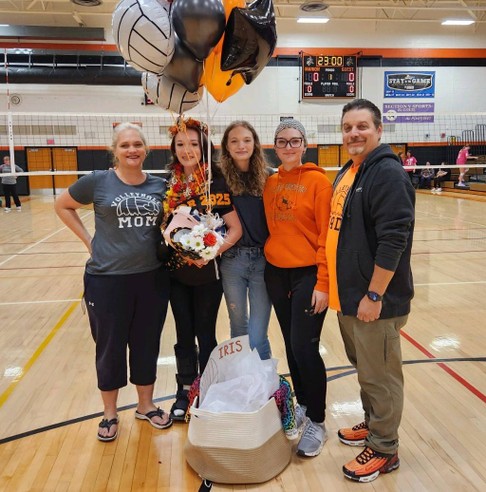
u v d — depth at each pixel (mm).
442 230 8742
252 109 16422
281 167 2316
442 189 16391
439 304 4496
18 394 2867
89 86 15766
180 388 2631
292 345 2258
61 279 5746
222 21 1914
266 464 2041
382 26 16594
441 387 2859
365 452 2100
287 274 2271
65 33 14906
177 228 2117
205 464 2053
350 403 2697
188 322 2529
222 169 2363
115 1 14531
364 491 1977
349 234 1977
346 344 2232
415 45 16844
